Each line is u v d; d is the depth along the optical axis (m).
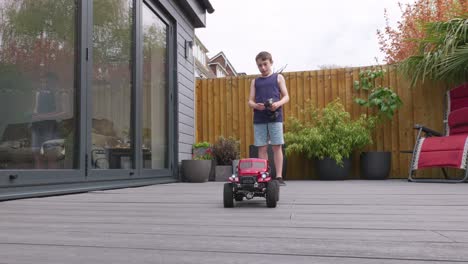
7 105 2.58
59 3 3.10
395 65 5.68
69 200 2.54
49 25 2.99
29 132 2.76
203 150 5.76
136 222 1.58
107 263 0.92
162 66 5.19
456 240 1.17
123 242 1.17
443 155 4.57
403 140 5.54
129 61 4.23
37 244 1.15
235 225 1.49
